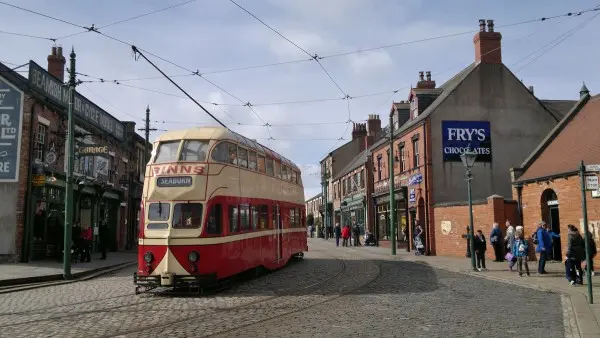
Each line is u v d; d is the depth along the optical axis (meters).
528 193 22.50
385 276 17.36
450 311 10.48
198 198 13.37
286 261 20.94
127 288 14.26
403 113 35.25
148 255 13.06
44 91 21.03
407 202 32.19
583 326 8.73
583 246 14.30
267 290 14.02
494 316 9.91
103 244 23.38
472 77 29.58
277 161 20.52
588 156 19.50
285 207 21.27
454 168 28.84
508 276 16.83
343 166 59.50
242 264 15.28
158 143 14.18
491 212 23.44
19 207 19.42
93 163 26.11
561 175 20.08
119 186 30.69
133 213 33.84
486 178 28.88
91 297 12.53
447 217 27.11
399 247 33.50
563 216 20.11
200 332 8.49
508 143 29.28
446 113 29.12
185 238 13.03
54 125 21.98
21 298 12.32
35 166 20.08
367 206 42.84
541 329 8.70
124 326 8.99
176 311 10.56
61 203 22.77
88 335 8.25
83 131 24.97
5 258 19.20
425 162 28.78
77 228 21.38
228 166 14.68
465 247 25.36
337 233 40.91
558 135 23.84
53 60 26.61
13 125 19.64
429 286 14.65
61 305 11.28
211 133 14.36
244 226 15.67
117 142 30.30
